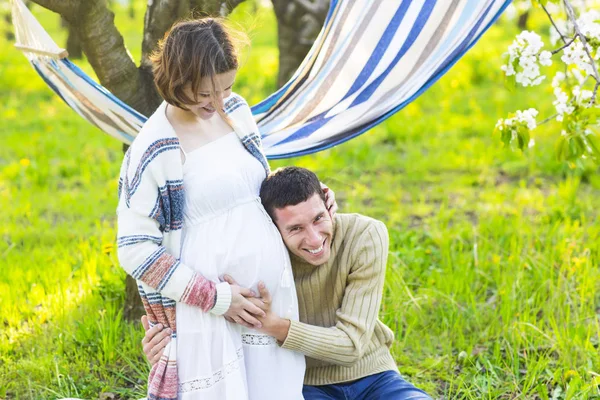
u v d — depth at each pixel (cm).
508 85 386
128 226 269
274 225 282
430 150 907
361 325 288
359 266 294
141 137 271
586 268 502
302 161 838
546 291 504
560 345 425
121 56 422
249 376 282
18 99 1403
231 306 270
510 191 741
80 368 420
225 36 266
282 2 697
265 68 1535
